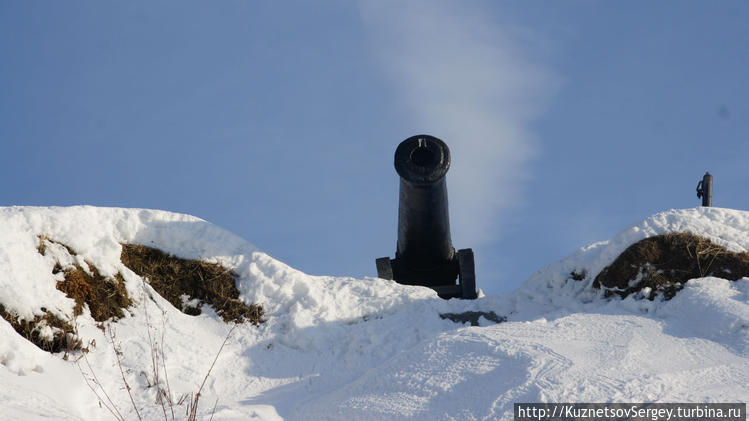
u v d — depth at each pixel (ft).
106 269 172.35
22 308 148.77
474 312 179.83
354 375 157.07
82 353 149.89
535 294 183.42
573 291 179.11
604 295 172.86
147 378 149.07
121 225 187.42
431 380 131.34
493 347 135.95
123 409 138.31
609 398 115.03
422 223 219.41
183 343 163.84
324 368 161.58
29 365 134.00
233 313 179.11
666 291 164.86
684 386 120.26
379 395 132.87
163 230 189.98
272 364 164.04
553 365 126.62
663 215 181.47
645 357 133.80
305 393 151.33
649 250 172.45
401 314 176.96
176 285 183.52
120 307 168.66
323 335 171.01
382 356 162.81
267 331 173.78
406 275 237.86
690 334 145.69
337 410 133.08
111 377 146.41
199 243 190.70
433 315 176.86
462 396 123.95
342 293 183.83
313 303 179.22
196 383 153.38
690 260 169.37
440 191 212.43
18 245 161.58
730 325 142.51
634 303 164.14
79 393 135.64
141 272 182.29
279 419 137.18
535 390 118.52
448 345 141.69
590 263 181.68
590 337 146.41
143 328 165.37
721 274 165.58
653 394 116.57
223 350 166.40
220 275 185.88
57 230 171.94
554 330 150.10
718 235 174.09
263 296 181.78
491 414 115.14
